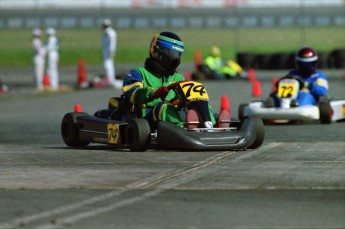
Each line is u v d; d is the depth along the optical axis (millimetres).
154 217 26969
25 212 27953
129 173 36156
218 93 99312
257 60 151375
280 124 64375
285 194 30766
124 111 46094
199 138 42625
